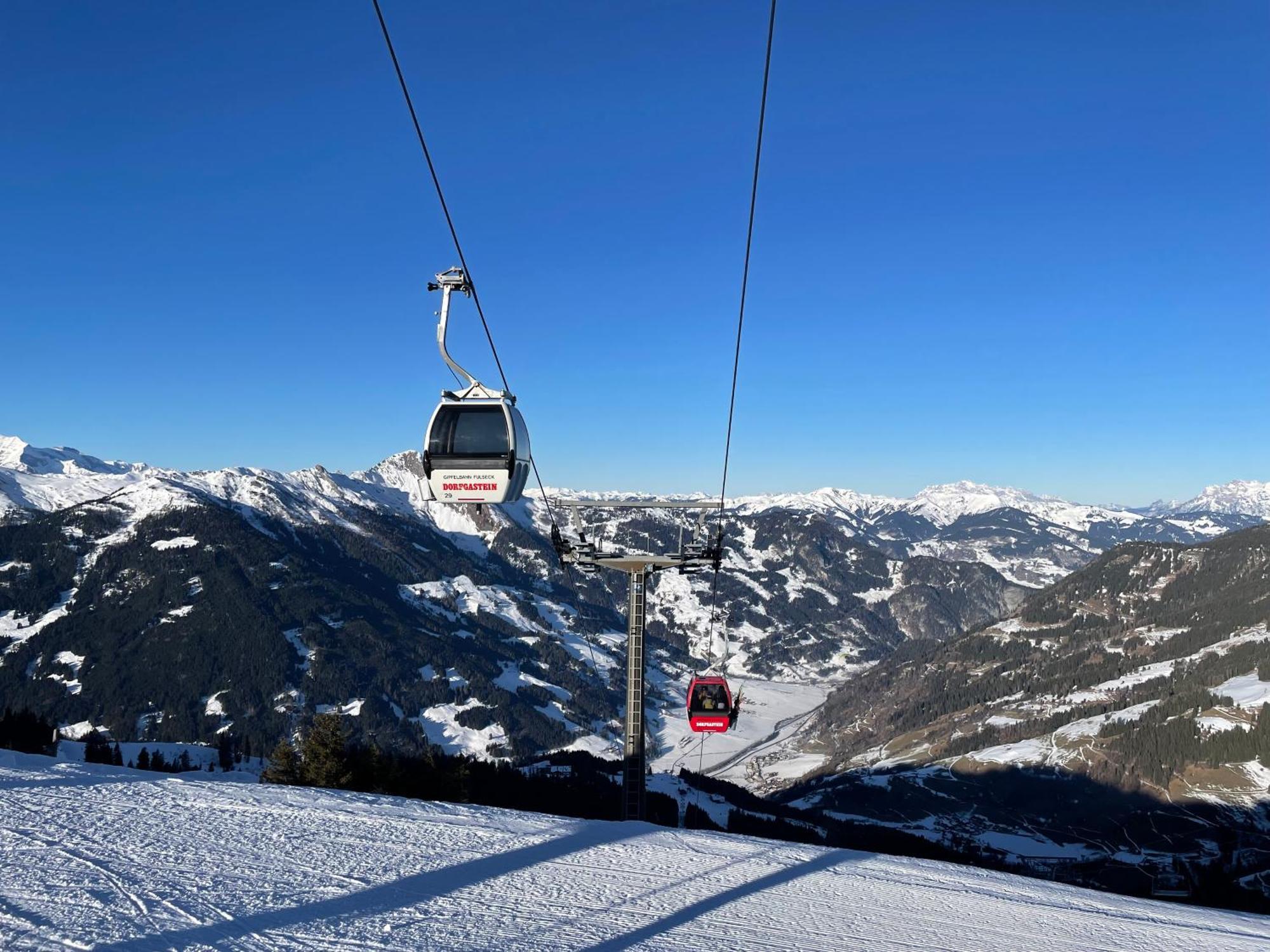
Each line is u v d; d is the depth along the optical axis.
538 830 15.75
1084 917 13.38
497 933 9.57
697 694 26.97
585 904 11.11
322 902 10.18
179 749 170.50
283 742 56.22
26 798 14.73
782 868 14.69
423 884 11.38
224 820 14.16
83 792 15.55
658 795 123.88
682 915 11.06
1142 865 141.50
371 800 17.11
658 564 25.53
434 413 16.12
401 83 12.91
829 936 10.70
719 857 15.02
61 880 10.23
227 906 9.71
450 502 16.05
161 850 11.97
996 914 12.91
